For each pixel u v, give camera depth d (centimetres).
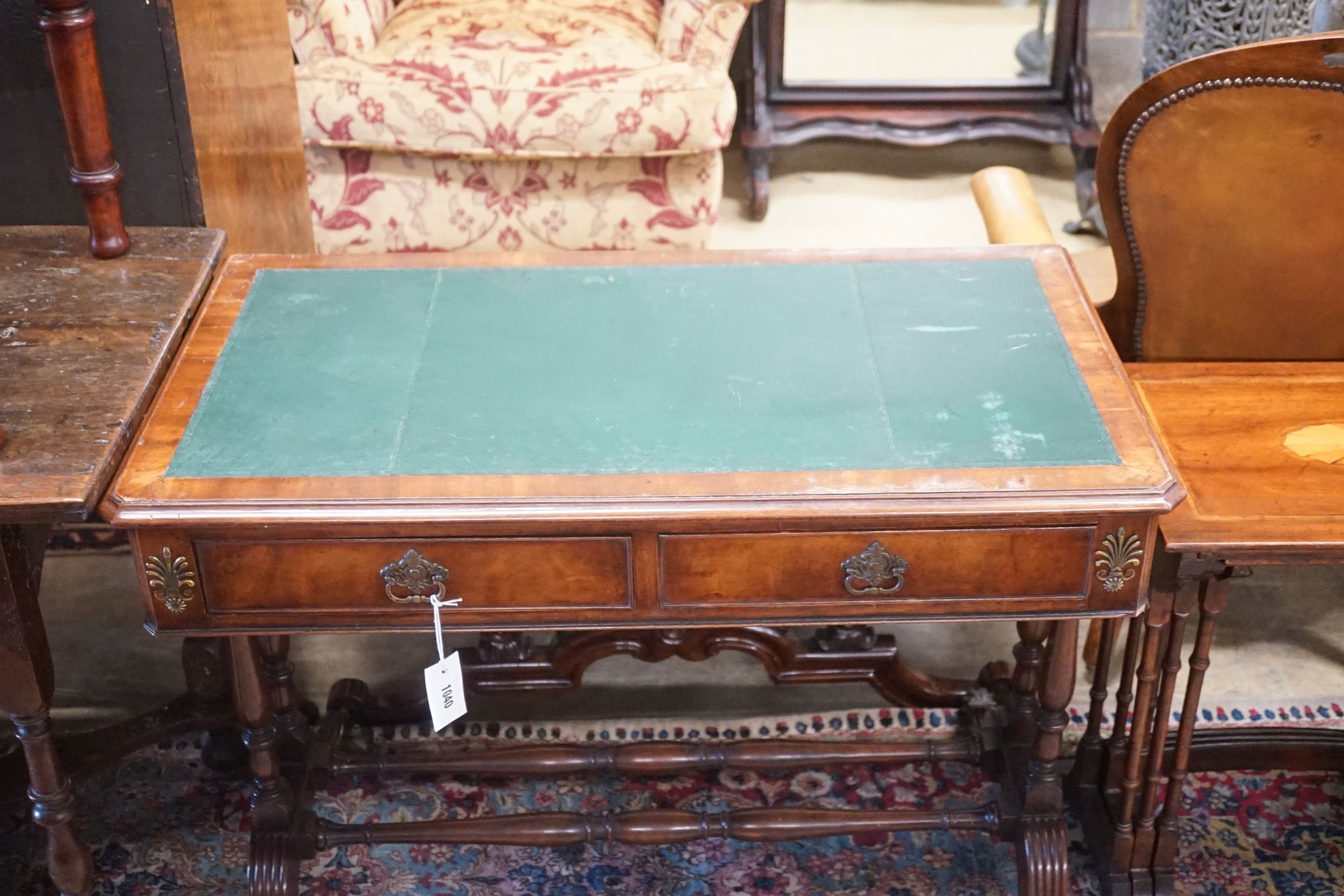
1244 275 251
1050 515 174
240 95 265
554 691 260
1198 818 243
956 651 280
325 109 344
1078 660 276
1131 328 266
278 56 278
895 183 465
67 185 245
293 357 199
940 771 253
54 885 230
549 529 174
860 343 202
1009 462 178
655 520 172
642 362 198
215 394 191
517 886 233
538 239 369
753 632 253
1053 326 206
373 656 279
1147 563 179
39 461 171
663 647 254
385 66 346
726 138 351
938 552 178
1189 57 361
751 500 173
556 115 344
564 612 182
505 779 252
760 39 438
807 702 269
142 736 242
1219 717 260
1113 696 266
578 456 179
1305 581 295
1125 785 221
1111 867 228
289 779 233
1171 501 173
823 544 177
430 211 365
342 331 205
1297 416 219
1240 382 228
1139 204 249
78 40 198
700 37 349
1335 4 321
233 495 172
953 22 437
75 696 268
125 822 242
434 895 231
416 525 172
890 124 445
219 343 202
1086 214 436
